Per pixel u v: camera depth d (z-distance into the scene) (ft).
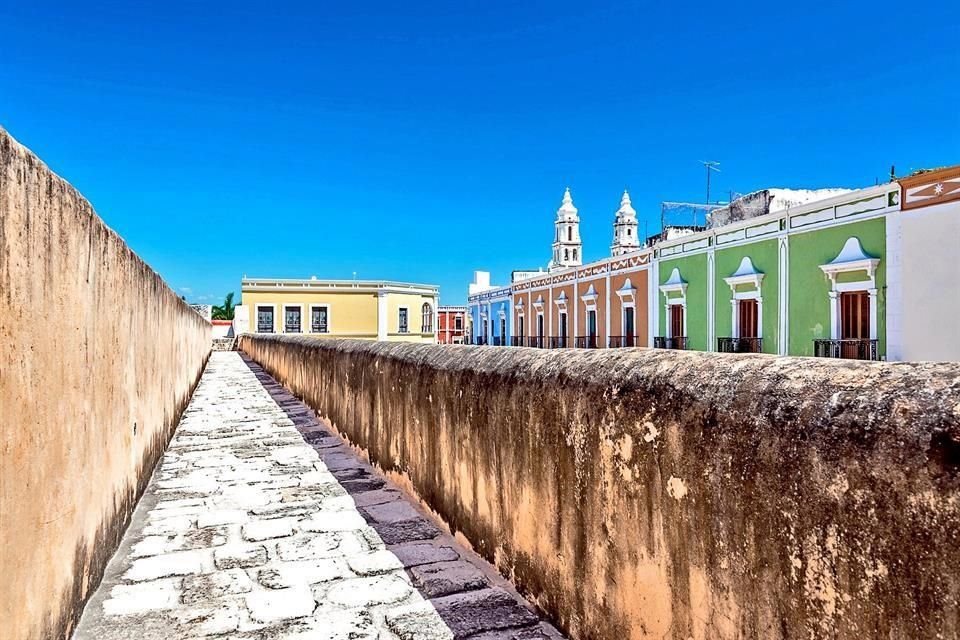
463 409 12.93
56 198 8.42
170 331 25.05
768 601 5.51
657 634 7.08
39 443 7.75
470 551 12.64
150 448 18.67
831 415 5.08
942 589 4.05
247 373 63.05
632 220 165.68
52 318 8.28
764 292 60.39
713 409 6.31
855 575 4.67
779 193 67.21
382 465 19.19
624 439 7.70
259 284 144.46
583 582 8.65
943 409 4.33
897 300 46.37
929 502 4.17
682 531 6.66
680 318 74.13
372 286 150.61
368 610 10.27
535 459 9.99
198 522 14.85
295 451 23.29
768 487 5.52
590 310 94.22
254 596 10.84
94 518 10.81
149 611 10.27
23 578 7.15
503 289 125.80
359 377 22.45
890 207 47.01
